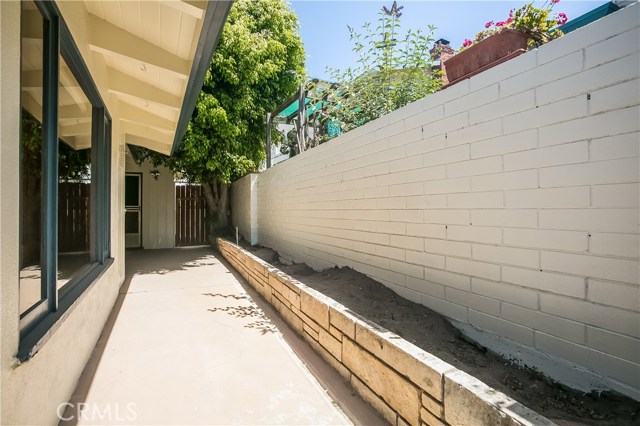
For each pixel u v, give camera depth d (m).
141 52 3.37
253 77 8.51
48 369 1.80
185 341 3.25
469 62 2.94
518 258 2.17
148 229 11.05
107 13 3.04
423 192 3.00
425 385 1.65
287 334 3.41
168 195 11.34
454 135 2.66
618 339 1.68
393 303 3.15
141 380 2.51
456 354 2.35
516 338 2.18
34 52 1.89
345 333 2.45
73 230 3.16
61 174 2.78
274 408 2.15
